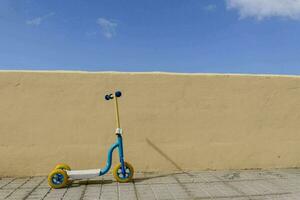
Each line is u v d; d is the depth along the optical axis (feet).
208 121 17.74
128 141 17.10
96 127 16.87
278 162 18.33
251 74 18.22
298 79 18.66
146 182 15.16
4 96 16.31
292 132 18.51
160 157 17.31
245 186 14.42
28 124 16.44
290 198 12.67
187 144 17.54
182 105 17.56
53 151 16.56
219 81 17.88
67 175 14.39
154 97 17.35
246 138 18.02
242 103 18.04
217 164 17.76
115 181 15.39
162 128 17.38
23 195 13.10
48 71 16.67
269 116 18.30
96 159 16.81
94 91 16.92
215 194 13.19
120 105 17.11
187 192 13.47
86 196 12.95
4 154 16.25
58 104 16.66
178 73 17.62
